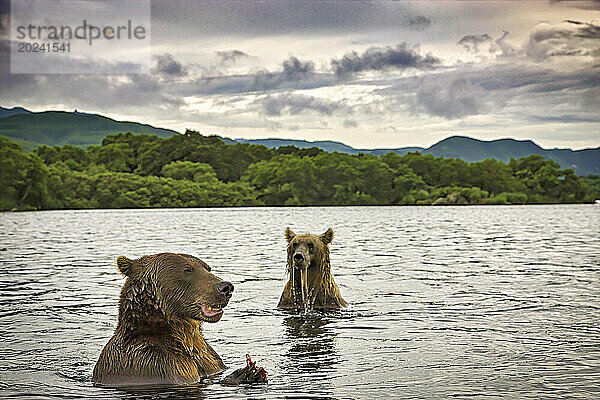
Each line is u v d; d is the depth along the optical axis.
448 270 19.27
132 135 163.50
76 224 51.41
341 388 7.48
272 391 7.34
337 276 17.94
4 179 98.69
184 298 7.49
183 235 36.41
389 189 136.00
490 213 78.00
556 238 33.47
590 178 174.88
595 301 13.60
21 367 8.58
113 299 14.09
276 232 39.16
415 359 8.88
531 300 13.79
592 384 7.59
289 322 11.67
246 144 163.00
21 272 18.91
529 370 8.24
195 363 7.89
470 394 7.22
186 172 134.50
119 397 7.09
